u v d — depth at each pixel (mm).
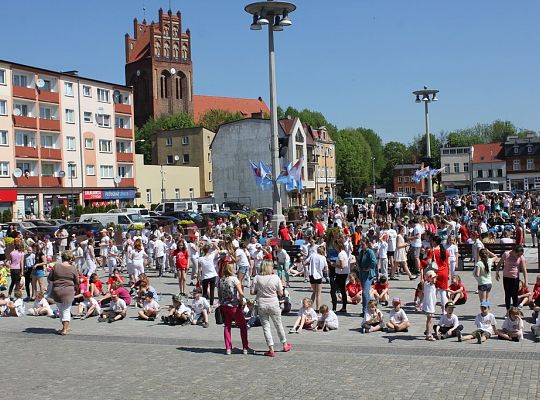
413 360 12250
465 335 14391
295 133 92688
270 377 11219
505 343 13789
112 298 18609
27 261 23375
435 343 13984
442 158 132750
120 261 31734
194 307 17391
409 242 25891
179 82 133625
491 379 10602
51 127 71125
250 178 90188
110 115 80062
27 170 68812
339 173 133125
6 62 65562
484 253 16828
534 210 47906
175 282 26750
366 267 16328
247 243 25062
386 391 10047
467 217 40312
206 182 99688
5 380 11547
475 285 22750
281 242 27781
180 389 10578
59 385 11086
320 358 12680
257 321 16688
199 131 99625
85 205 75188
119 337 15758
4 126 65438
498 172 128125
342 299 18469
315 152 107000
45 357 13531
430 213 42688
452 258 22750
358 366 11859
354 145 135750
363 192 150500
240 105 148625
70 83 74250
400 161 172375
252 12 28922
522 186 126312
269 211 67250
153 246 29312
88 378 11531
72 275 16500
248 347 13391
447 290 16781
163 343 14781
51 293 16516
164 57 131000
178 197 93250
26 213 66875
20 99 67312
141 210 62844
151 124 118562
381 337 14844
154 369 12102
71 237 33969
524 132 170125
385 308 18766
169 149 101688
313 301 18219
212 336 15578
